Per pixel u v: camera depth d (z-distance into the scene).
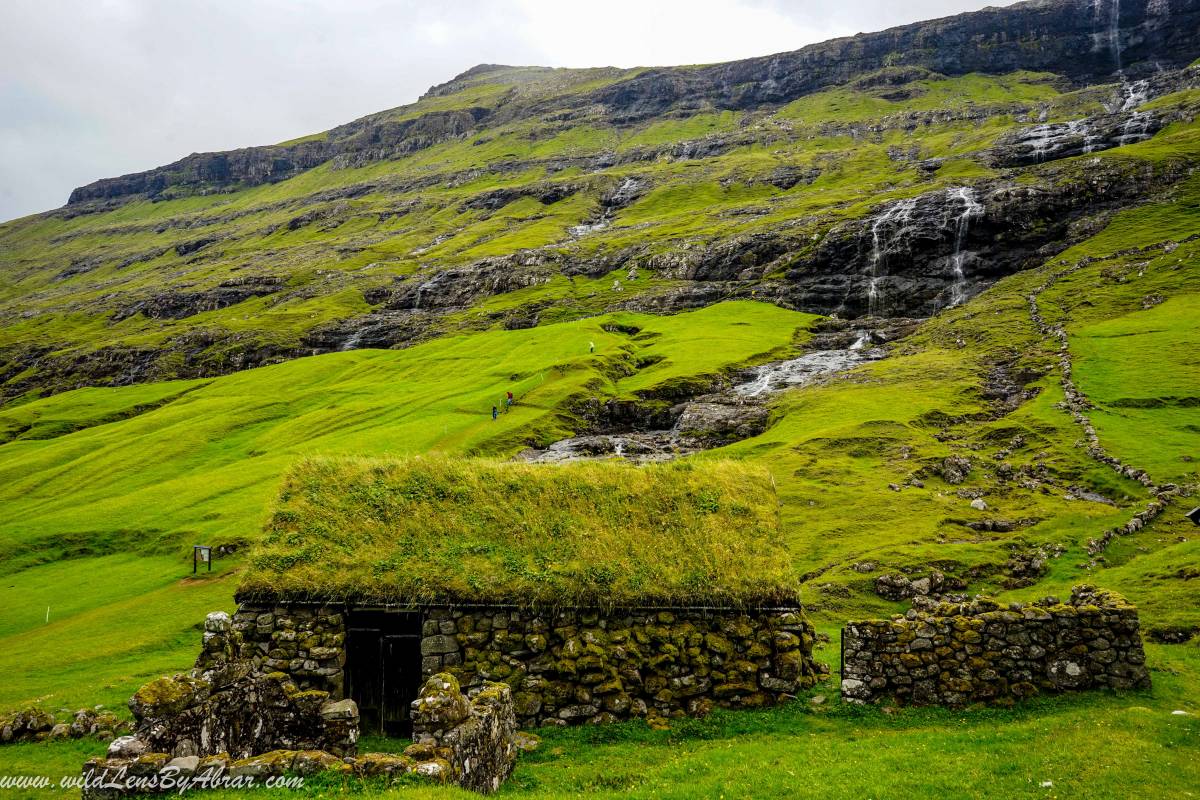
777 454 75.44
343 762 16.11
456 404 116.81
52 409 171.00
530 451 95.44
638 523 27.72
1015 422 76.19
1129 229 141.50
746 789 17.88
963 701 24.22
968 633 24.91
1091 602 27.52
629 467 30.55
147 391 177.88
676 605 25.22
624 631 24.97
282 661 24.34
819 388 103.94
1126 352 90.88
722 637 25.50
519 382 125.88
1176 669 26.72
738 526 28.05
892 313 149.00
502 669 24.20
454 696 18.12
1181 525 51.09
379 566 25.34
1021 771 18.16
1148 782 17.03
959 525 55.62
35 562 77.00
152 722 16.48
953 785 17.56
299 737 18.83
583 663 24.25
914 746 20.52
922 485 64.69
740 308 160.25
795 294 163.38
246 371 181.62
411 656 25.11
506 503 28.09
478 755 18.16
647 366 130.62
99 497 102.31
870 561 49.00
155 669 37.00
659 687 24.59
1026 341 105.31
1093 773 17.62
